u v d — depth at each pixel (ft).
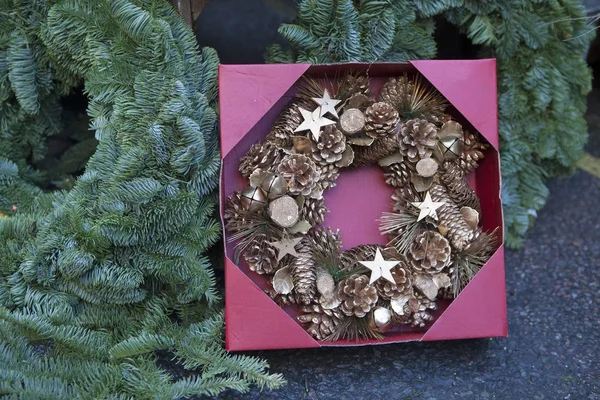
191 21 6.00
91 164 5.60
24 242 5.56
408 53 6.01
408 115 5.75
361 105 5.70
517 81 6.23
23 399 5.09
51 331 5.36
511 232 6.39
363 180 5.79
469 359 5.80
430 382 5.68
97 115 5.70
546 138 6.29
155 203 5.47
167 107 5.46
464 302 5.58
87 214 5.50
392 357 5.78
